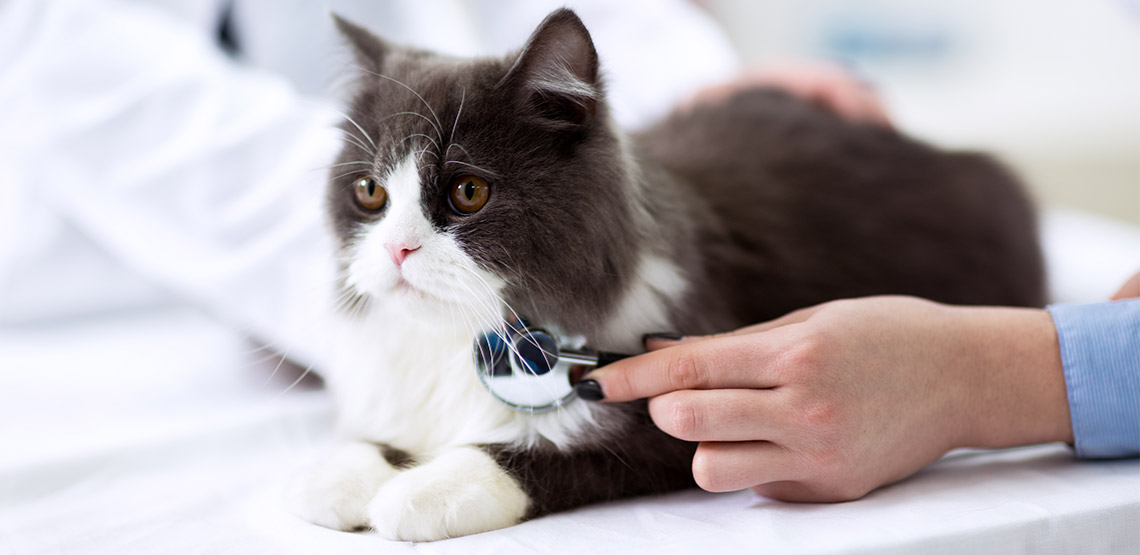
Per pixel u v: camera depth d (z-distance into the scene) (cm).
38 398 90
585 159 71
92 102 92
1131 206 189
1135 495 63
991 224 91
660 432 70
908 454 67
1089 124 190
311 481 69
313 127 90
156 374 96
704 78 122
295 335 87
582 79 71
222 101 92
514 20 125
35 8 95
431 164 69
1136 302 69
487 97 70
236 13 118
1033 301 91
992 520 62
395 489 66
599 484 69
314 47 116
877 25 196
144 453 76
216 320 116
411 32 118
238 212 89
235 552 64
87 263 117
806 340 65
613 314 71
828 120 95
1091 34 189
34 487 73
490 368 69
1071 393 67
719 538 62
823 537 61
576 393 69
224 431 79
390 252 69
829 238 85
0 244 107
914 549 60
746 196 85
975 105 195
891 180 90
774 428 64
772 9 194
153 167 89
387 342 74
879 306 68
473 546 63
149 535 66
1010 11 192
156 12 109
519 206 69
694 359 66
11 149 92
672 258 75
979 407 68
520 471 68
